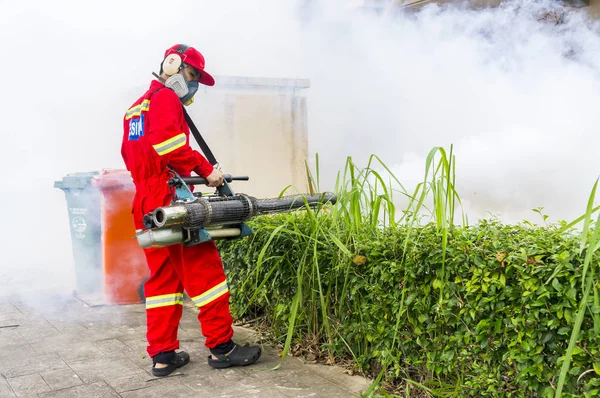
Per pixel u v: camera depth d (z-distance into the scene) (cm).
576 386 243
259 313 471
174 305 368
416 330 309
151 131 349
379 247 330
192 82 374
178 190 351
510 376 271
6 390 342
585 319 238
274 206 371
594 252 239
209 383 347
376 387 329
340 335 362
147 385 346
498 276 266
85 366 379
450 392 293
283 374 357
